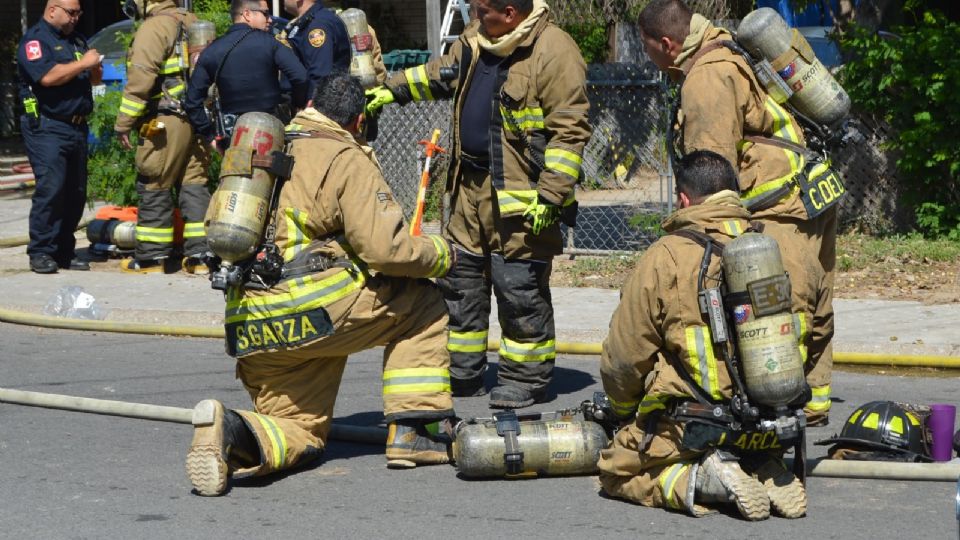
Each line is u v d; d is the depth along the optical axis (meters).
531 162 21.00
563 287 32.31
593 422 17.59
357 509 16.27
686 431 15.01
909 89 35.25
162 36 33.28
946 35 34.66
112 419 21.25
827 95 18.58
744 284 14.28
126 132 33.91
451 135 22.12
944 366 24.25
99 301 31.33
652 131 38.47
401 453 17.81
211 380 24.52
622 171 39.09
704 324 14.73
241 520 15.87
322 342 16.92
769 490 15.55
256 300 16.92
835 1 44.03
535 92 20.75
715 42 18.45
